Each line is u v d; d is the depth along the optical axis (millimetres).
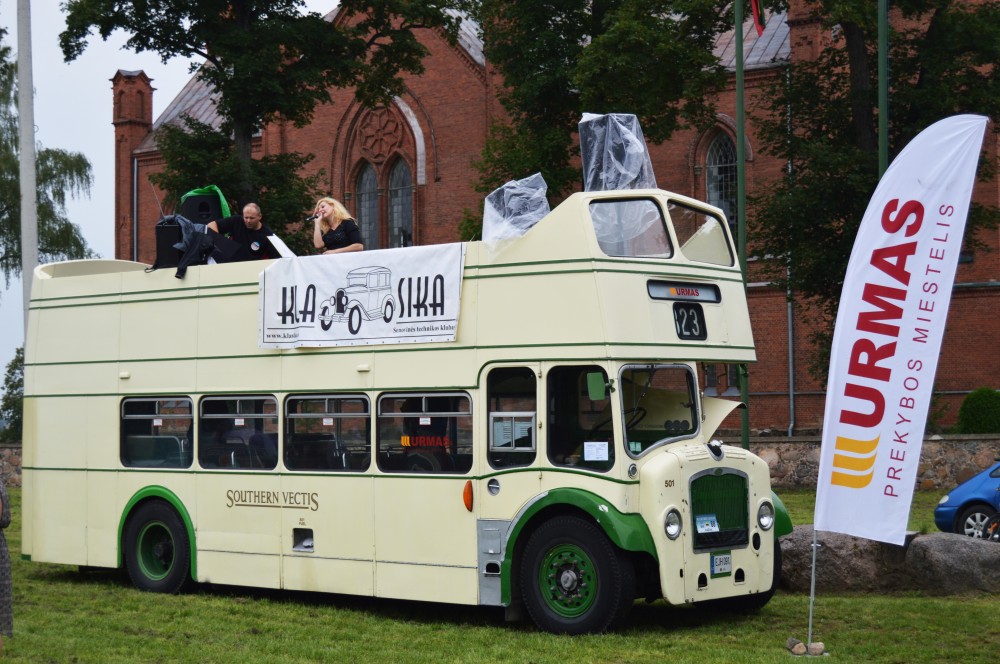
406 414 12109
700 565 10914
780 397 40031
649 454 10891
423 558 11859
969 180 9594
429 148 47344
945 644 10445
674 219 11812
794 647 10125
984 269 36688
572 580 10891
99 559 14742
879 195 9828
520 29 36156
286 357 13156
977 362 36750
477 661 9742
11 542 19906
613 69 29844
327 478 12648
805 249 30266
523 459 11250
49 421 15383
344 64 35219
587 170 12258
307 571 12773
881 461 9688
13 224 55469
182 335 14172
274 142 50906
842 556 13320
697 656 9859
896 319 9688
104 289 15016
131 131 55688
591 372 10859
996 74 29938
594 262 10953
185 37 34344
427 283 12055
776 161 40719
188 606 12906
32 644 10656
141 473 14367
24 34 21422
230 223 15102
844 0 27562
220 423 13734
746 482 11555
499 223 11742
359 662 9859
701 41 30625
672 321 11391
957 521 19453
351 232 14211
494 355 11492
